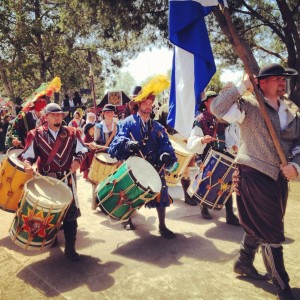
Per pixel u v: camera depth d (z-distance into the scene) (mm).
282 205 2875
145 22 14336
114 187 3711
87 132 6688
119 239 4305
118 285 3199
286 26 14156
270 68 2758
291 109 2898
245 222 2941
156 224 4816
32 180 3639
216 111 2779
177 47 3240
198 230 4582
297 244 4023
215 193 4320
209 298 2967
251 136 2816
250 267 3268
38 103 5383
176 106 3279
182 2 3053
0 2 20812
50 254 3869
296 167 2670
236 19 15016
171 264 3602
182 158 5355
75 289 3141
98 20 14789
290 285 3143
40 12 22797
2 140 15633
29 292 3102
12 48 22219
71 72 25406
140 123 4137
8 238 4328
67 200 3416
